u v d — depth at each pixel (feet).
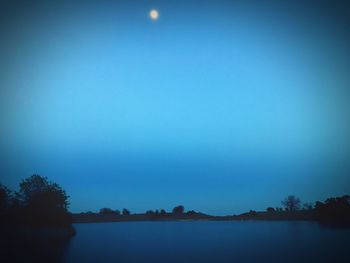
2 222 156.56
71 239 176.45
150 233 251.60
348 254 115.14
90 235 224.33
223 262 104.22
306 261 101.86
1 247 126.52
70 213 188.24
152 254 125.39
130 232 265.54
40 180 180.04
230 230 268.41
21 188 175.11
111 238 200.95
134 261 107.24
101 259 111.45
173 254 125.08
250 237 196.54
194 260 108.68
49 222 173.17
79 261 106.93
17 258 108.47
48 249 132.16
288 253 120.16
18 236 150.41
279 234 207.21
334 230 226.79
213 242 171.42
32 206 171.12
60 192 184.03
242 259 109.29
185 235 225.76
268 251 127.65
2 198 164.35
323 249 128.47
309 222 320.09
